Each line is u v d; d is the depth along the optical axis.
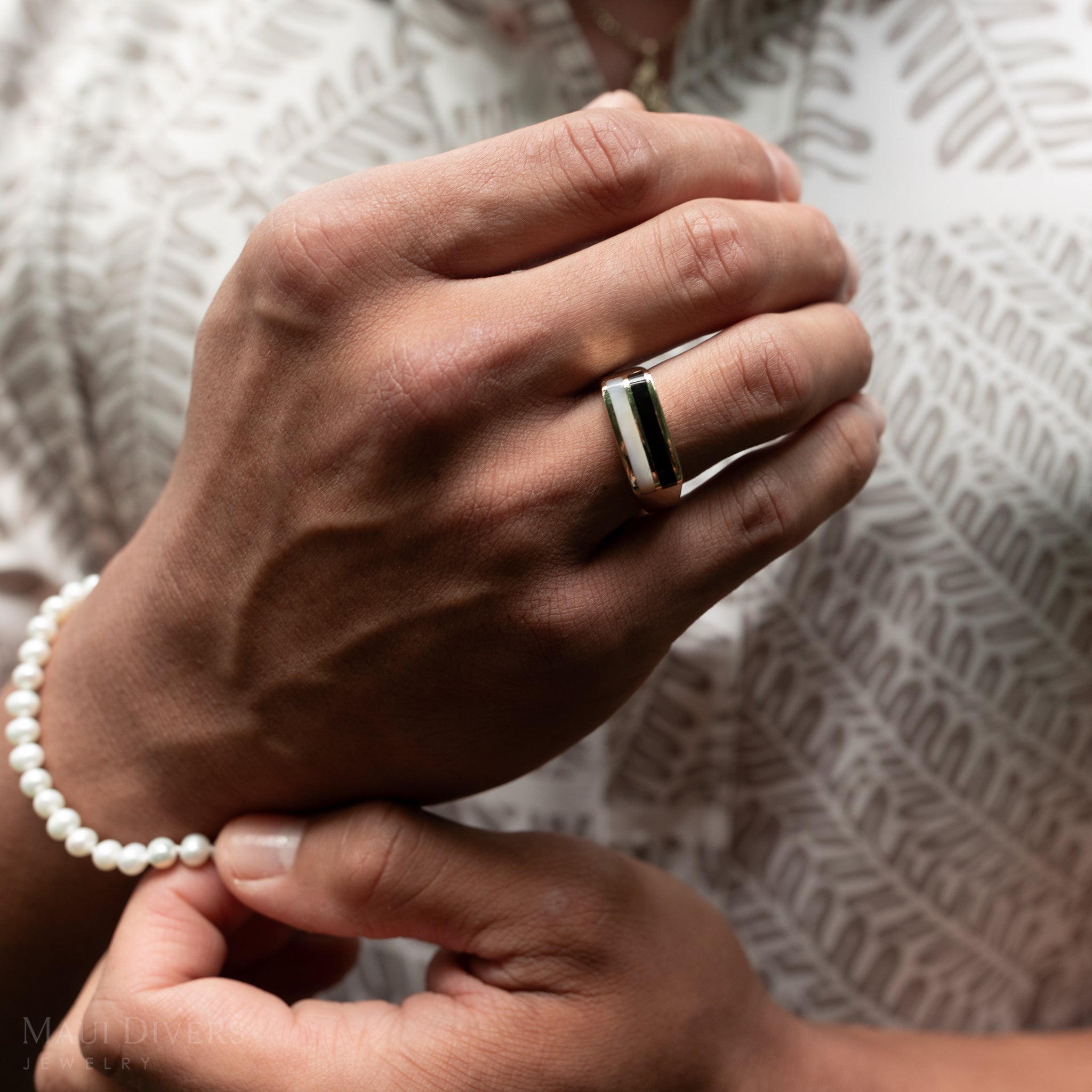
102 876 0.34
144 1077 0.31
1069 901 0.42
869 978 0.42
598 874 0.33
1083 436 0.38
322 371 0.30
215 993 0.32
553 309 0.30
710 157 0.31
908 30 0.40
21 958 0.35
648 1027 0.32
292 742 0.32
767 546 0.31
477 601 0.30
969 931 0.42
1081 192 0.38
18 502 0.41
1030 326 0.39
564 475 0.30
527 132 0.30
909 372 0.39
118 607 0.33
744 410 0.30
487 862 0.32
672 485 0.30
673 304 0.30
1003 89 0.39
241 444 0.31
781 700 0.41
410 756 0.32
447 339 0.30
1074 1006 0.43
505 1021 0.32
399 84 0.41
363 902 0.32
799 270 0.31
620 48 0.42
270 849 0.32
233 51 0.41
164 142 0.41
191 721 0.33
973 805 0.41
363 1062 0.31
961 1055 0.37
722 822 0.41
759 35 0.41
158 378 0.40
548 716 0.32
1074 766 0.40
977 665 0.40
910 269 0.39
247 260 0.30
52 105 0.41
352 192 0.30
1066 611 0.39
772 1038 0.35
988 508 0.39
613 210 0.30
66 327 0.41
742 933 0.43
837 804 0.41
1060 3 0.39
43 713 0.34
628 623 0.31
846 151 0.40
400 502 0.30
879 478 0.39
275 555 0.31
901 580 0.39
